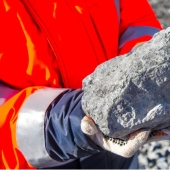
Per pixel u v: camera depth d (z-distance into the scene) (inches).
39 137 47.4
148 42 40.1
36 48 51.8
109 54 57.9
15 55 51.3
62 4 54.1
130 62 39.3
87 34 55.2
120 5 61.9
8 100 50.9
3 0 51.2
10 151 50.9
